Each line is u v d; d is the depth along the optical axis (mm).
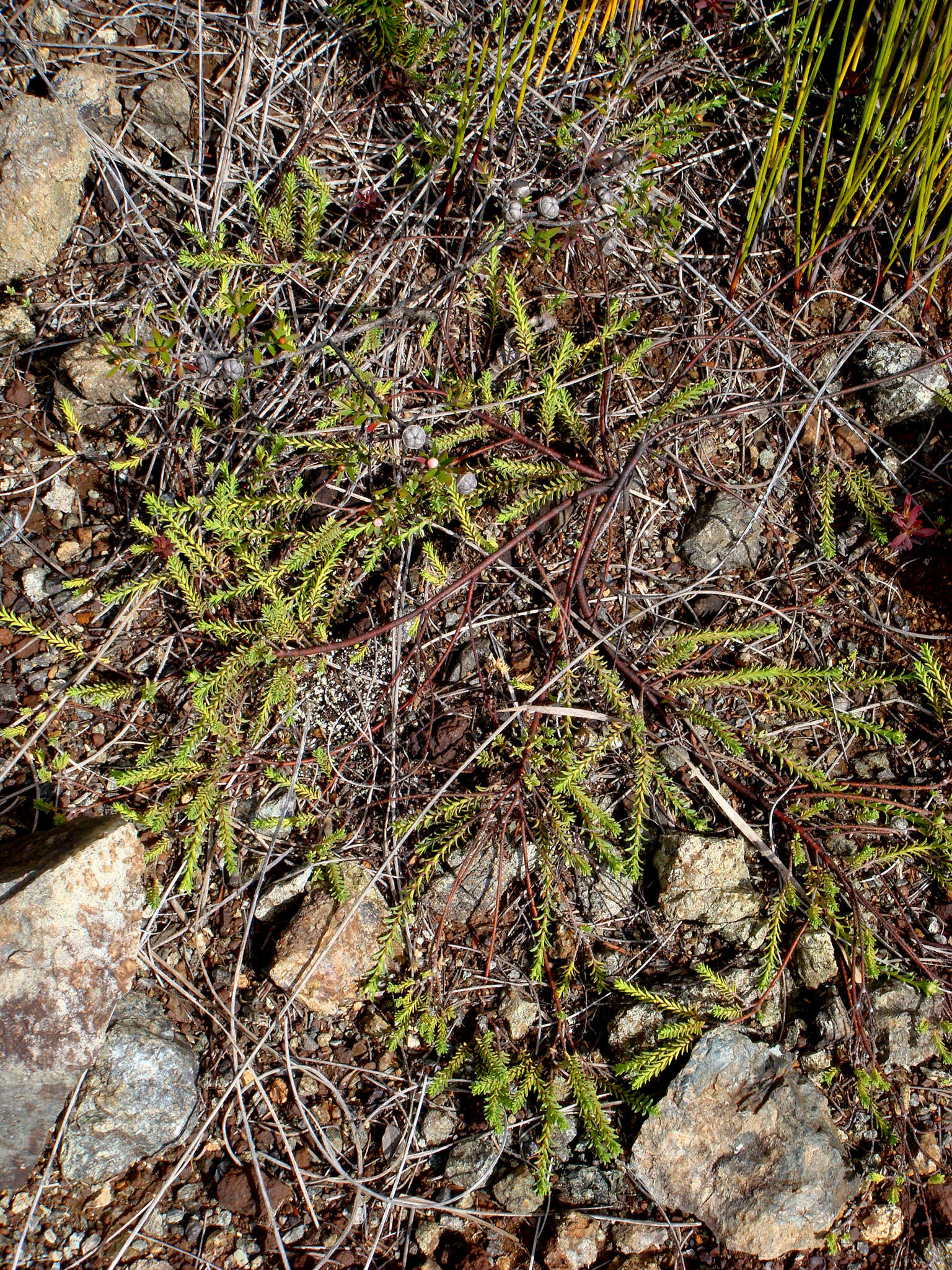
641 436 418
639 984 379
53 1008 348
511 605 419
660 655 416
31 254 412
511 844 394
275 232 412
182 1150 358
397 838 380
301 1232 349
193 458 413
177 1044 365
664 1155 353
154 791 393
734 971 378
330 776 397
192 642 406
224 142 434
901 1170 363
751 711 417
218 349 421
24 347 418
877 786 399
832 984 381
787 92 403
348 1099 367
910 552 432
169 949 379
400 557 411
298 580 413
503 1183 353
